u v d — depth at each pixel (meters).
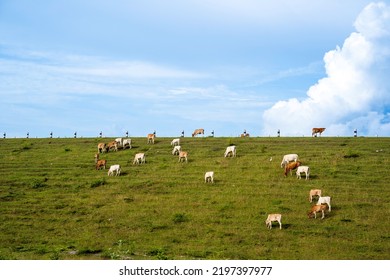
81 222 37.00
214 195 41.00
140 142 62.88
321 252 29.02
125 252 29.55
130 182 45.75
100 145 57.75
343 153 50.31
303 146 55.06
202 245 31.17
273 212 36.72
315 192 38.00
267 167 47.53
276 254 28.84
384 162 46.75
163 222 36.03
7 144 65.88
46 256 28.95
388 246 29.75
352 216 35.06
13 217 38.22
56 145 64.19
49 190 44.94
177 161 51.78
